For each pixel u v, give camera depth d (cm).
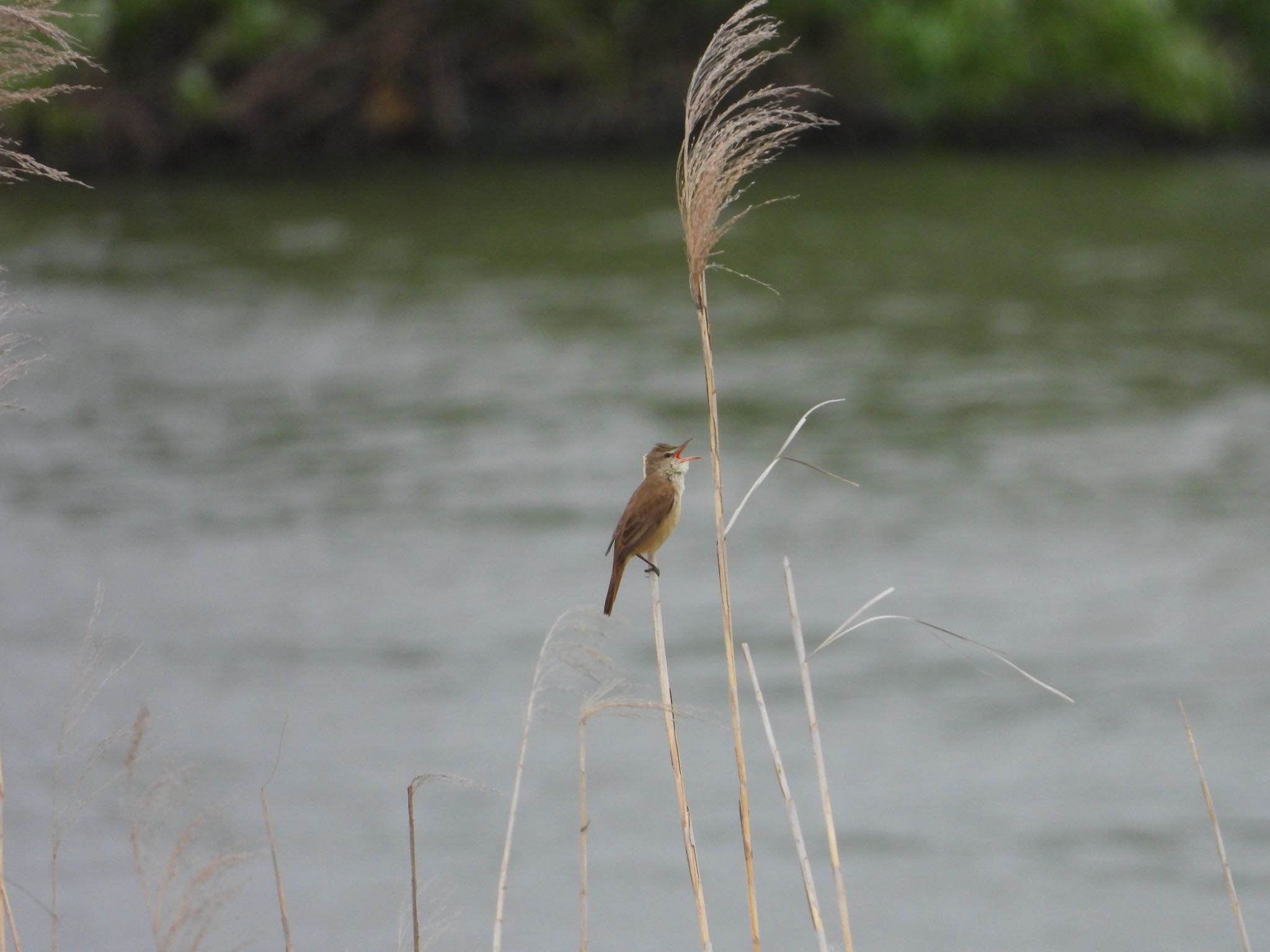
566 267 3055
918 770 1273
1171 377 2358
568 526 1777
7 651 1432
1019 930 1034
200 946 421
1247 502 1842
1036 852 1139
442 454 2039
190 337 2584
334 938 981
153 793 443
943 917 1063
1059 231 3322
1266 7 4362
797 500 1908
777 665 1464
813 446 2081
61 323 2634
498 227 3388
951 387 2333
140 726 454
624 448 2056
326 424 2158
